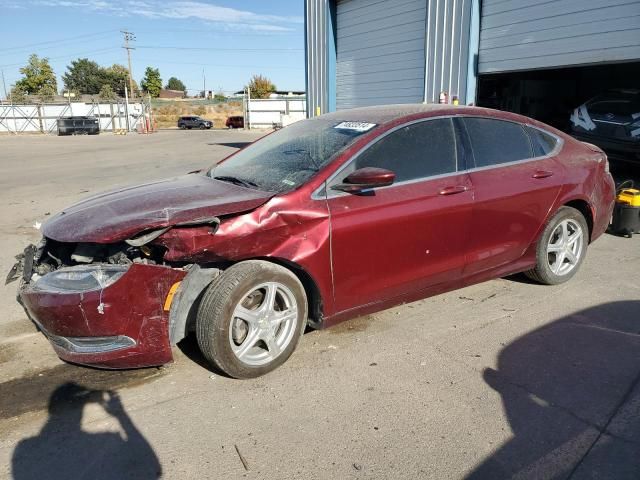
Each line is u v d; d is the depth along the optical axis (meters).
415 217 3.59
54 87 70.44
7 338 3.84
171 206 3.11
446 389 3.09
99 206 3.38
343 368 3.34
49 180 12.23
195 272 3.05
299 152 3.74
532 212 4.25
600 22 8.13
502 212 4.05
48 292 2.92
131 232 2.87
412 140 3.73
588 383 3.13
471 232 3.91
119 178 12.45
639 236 6.44
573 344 3.62
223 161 4.40
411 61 12.03
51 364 3.45
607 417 2.81
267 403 2.97
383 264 3.54
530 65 9.32
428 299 4.46
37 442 2.66
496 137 4.20
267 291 3.17
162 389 3.13
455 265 3.90
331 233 3.29
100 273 2.90
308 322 3.53
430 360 3.43
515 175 4.14
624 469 2.41
